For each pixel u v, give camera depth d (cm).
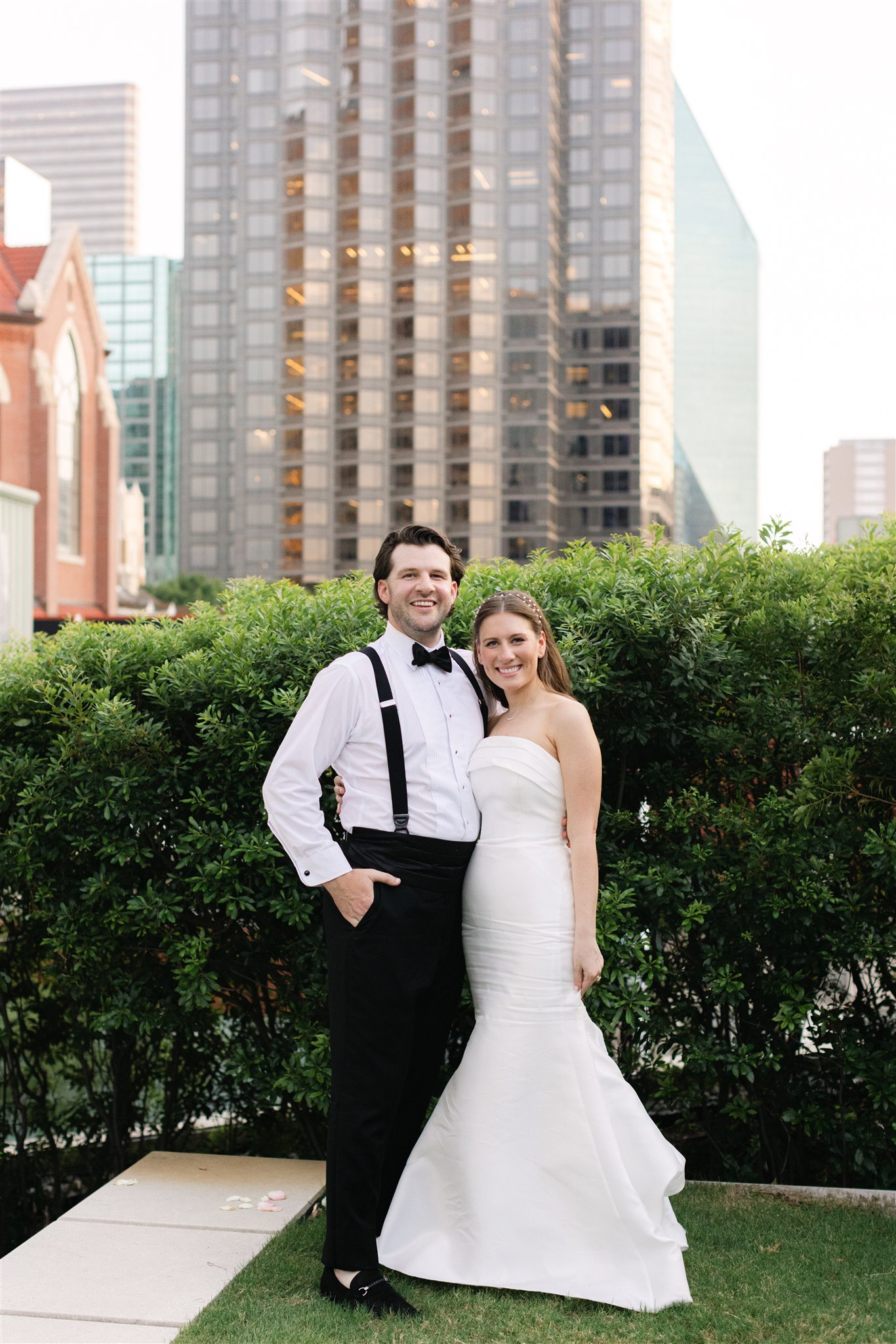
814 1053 387
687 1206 342
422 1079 310
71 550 6228
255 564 10100
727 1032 389
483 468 9681
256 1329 262
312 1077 362
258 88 10394
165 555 17000
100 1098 455
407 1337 259
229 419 10788
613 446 9812
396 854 284
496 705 322
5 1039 444
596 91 10019
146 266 17462
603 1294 277
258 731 367
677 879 357
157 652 394
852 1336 262
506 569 413
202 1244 314
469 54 9850
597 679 348
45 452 5841
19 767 378
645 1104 429
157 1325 268
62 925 379
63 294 6088
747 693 375
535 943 295
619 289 9875
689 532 14425
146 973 391
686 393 14662
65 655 393
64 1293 284
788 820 354
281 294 10212
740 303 14862
